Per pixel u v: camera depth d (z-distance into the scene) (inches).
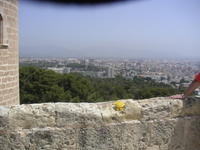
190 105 135.6
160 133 130.2
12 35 378.9
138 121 126.2
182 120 133.2
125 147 124.5
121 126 123.1
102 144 121.3
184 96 137.3
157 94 1222.3
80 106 121.2
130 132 124.8
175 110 133.0
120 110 125.5
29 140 112.3
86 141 119.3
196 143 136.9
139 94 1315.2
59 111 116.4
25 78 1093.1
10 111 111.6
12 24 378.3
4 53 355.3
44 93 1093.8
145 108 128.4
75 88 1202.0
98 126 120.3
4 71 356.2
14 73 386.9
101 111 122.5
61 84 1195.3
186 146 135.3
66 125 116.8
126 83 1724.9
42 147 114.1
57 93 1097.4
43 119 114.5
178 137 133.3
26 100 1069.1
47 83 1115.3
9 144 110.4
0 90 346.9
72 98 1163.3
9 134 110.1
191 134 135.8
